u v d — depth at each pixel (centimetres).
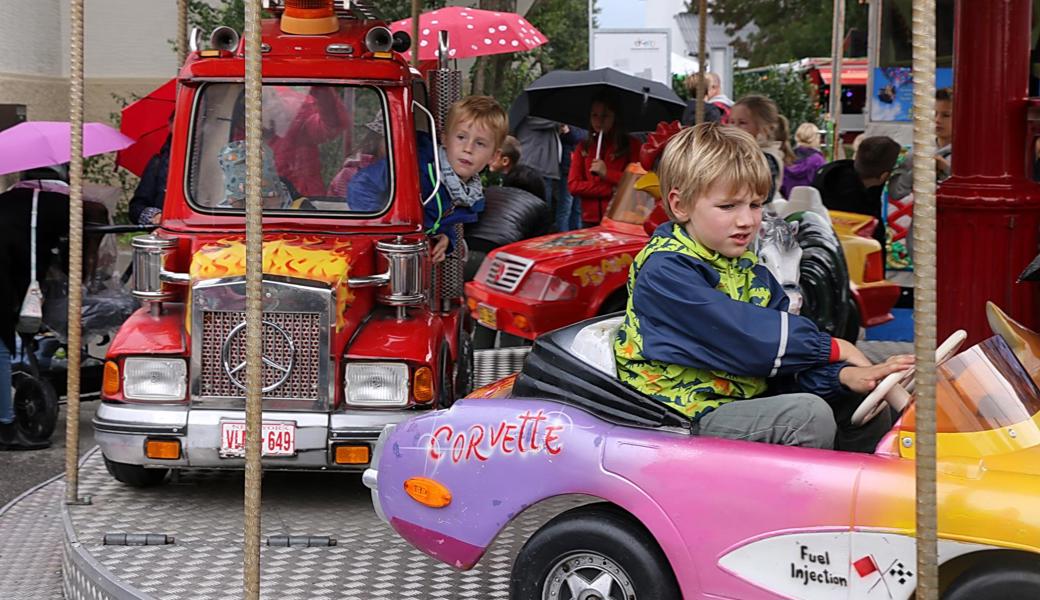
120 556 530
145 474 630
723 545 383
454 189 691
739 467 383
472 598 484
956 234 691
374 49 651
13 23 1633
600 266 862
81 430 865
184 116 648
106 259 848
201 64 645
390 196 645
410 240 633
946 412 377
